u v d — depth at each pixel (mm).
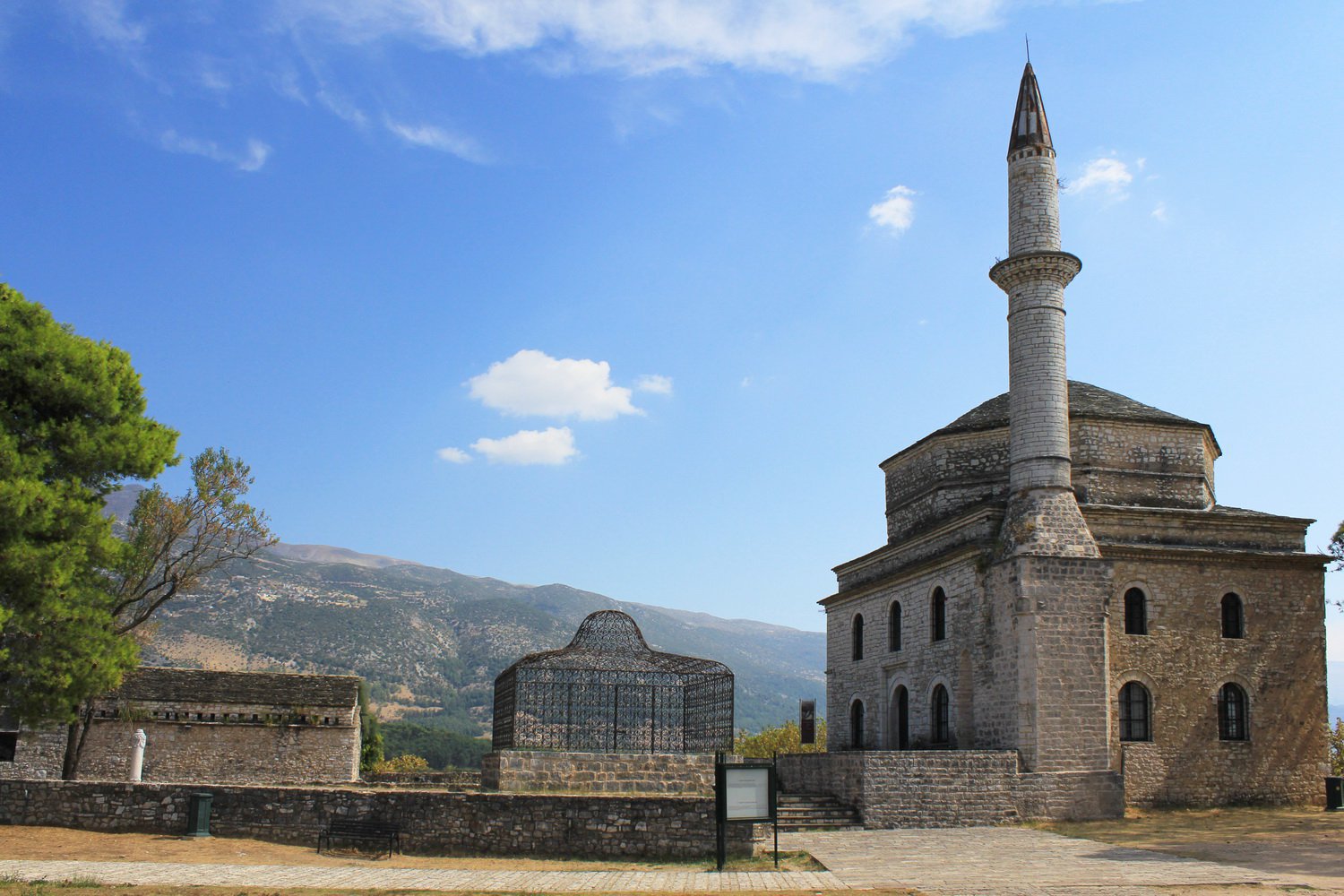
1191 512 37438
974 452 41531
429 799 24766
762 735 80875
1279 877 20016
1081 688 32625
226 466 38812
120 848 23219
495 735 34562
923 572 39500
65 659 26969
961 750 34906
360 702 54000
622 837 23797
